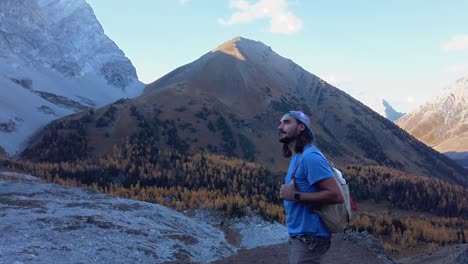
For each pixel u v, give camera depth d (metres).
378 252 18.77
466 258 18.38
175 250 19.89
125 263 16.12
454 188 90.44
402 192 84.50
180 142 106.94
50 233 17.47
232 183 71.62
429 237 50.12
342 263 16.78
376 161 146.38
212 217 43.88
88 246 16.55
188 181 71.62
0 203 24.23
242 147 117.19
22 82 161.25
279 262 17.17
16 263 13.06
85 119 110.44
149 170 75.44
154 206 31.23
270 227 40.22
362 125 168.25
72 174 71.44
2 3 184.12
